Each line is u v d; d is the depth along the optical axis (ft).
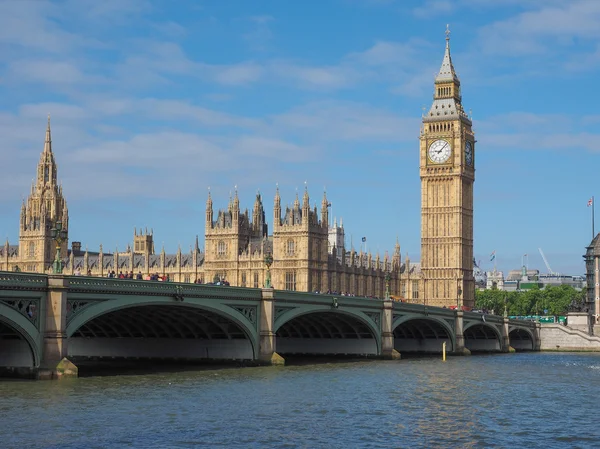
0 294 295.89
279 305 428.15
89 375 363.76
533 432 256.11
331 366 450.71
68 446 222.89
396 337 643.86
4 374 324.19
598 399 329.93
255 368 410.31
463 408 299.58
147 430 244.01
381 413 283.38
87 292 327.06
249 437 239.30
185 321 428.56
